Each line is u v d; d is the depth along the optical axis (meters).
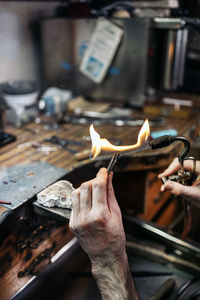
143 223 1.63
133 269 1.44
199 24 1.84
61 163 1.45
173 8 2.07
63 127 1.92
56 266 1.42
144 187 1.71
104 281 0.91
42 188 1.24
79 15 2.24
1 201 1.14
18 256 1.21
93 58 2.24
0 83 2.28
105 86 2.29
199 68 2.63
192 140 1.96
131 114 2.12
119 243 0.87
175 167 1.27
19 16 2.30
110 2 2.32
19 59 2.41
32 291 1.31
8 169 1.39
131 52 2.08
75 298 1.33
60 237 1.42
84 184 0.88
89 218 0.83
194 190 1.10
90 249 0.88
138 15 2.13
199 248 1.44
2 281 1.17
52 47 2.40
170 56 2.06
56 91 2.34
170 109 2.16
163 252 1.50
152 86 2.24
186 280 1.38
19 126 1.91
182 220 2.10
